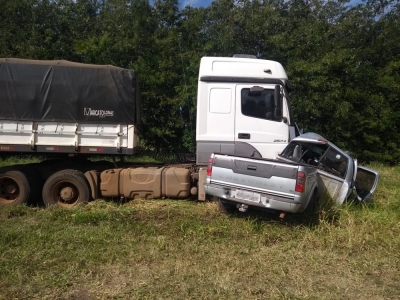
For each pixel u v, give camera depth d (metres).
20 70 7.50
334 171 7.35
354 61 15.27
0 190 7.92
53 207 7.66
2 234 6.01
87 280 4.69
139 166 8.52
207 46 14.43
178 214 7.21
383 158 15.83
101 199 7.93
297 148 7.59
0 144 7.51
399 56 16.52
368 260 5.57
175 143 13.84
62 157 8.49
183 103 13.14
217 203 7.66
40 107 7.54
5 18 15.04
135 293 4.37
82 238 5.97
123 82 7.73
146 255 5.45
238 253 5.64
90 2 16.62
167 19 15.66
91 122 7.68
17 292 4.34
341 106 14.47
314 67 14.01
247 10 15.69
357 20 16.42
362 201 7.84
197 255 5.52
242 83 7.75
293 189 6.22
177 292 4.43
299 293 4.49
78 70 7.62
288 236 6.36
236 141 7.74
